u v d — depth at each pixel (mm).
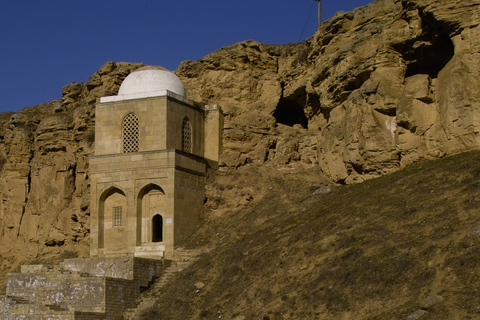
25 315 47219
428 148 49062
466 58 47500
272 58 68750
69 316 45812
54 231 67625
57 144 70250
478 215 37969
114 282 48781
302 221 49750
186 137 59781
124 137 58469
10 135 73438
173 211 55156
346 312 35938
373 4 56719
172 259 54188
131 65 72750
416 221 40594
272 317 38844
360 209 45781
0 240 70938
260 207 56438
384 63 52250
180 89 60594
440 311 31922
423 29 49938
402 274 36156
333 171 55875
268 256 46188
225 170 61531
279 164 61594
